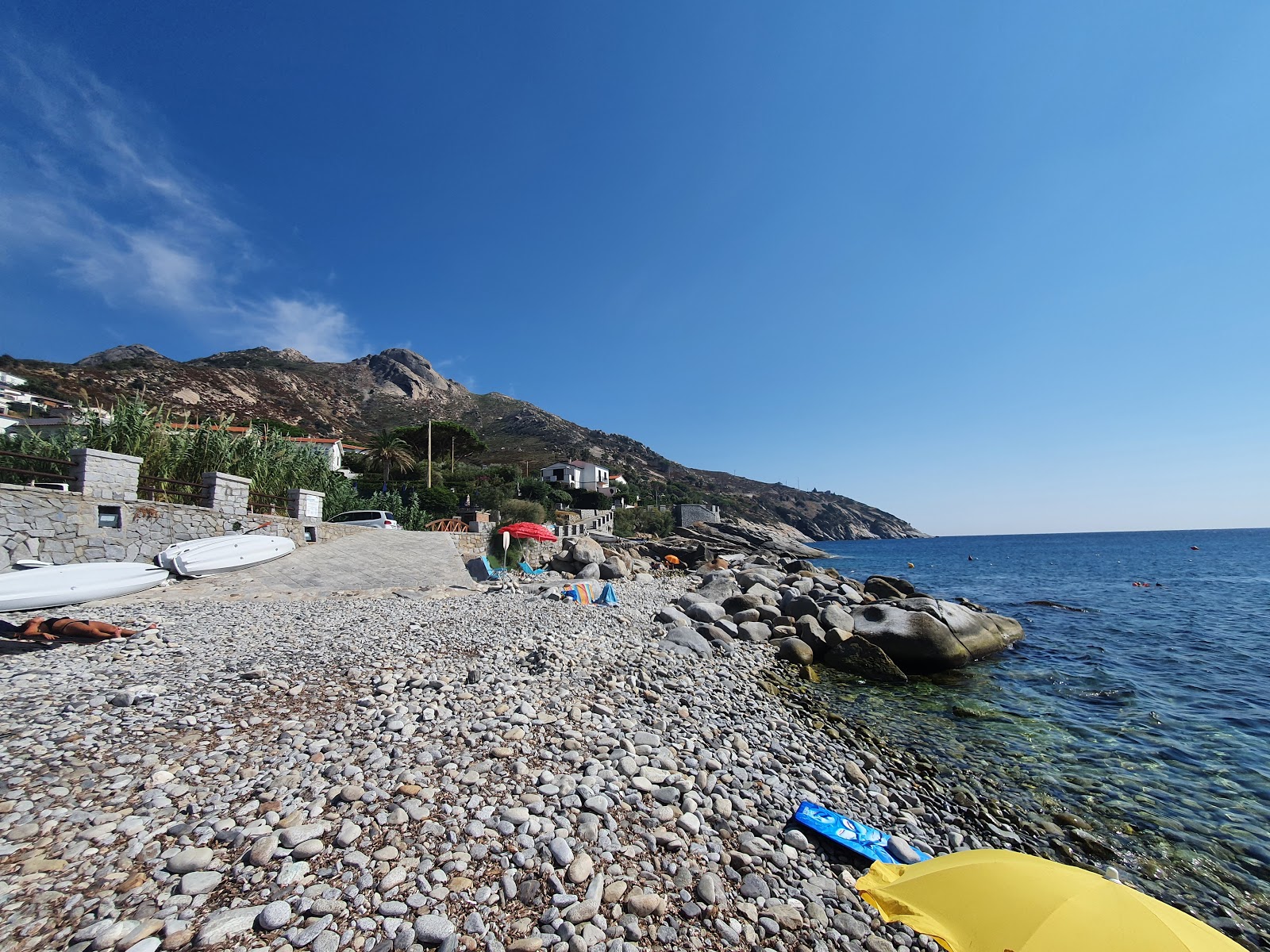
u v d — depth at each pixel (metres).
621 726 6.91
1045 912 2.96
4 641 7.71
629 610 16.19
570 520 50.19
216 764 4.93
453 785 4.86
